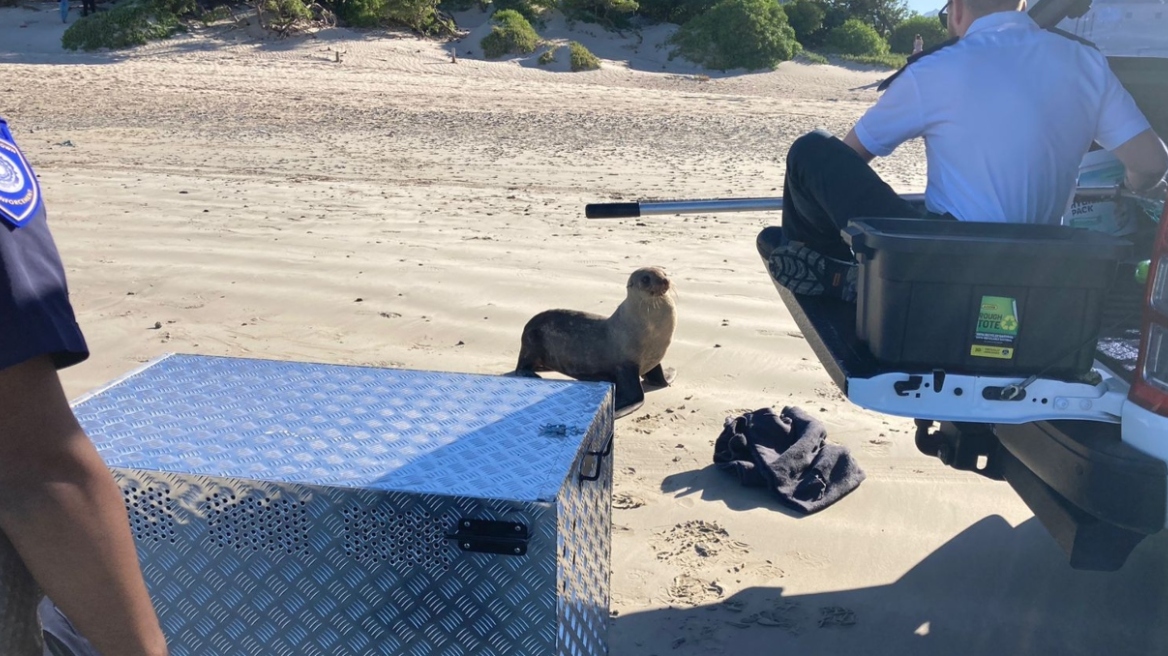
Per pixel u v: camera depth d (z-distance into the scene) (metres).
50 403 1.43
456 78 30.25
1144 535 2.84
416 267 8.08
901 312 2.90
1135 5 4.71
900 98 3.44
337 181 12.49
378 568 2.28
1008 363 2.88
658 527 4.17
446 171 13.68
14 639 1.54
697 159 15.88
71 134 16.53
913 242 2.82
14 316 1.38
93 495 1.47
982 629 3.46
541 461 2.34
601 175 13.78
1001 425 3.27
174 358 3.12
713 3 43.66
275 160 14.29
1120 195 4.18
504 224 9.91
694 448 4.94
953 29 3.61
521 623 2.26
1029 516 4.18
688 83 34.72
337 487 2.21
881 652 3.33
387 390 2.84
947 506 4.29
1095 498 2.73
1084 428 2.86
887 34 50.97
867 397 2.95
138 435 2.50
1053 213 3.43
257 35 35.09
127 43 33.09
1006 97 3.27
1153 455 2.66
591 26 41.97
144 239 8.94
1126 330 3.61
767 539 4.06
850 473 4.50
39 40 35.28
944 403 2.93
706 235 9.57
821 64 40.31
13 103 20.23
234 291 7.41
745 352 6.23
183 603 2.38
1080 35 4.86
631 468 4.73
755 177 14.09
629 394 5.45
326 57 32.72
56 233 9.11
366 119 19.53
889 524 4.16
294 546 2.28
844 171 3.51
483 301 7.22
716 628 3.46
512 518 2.17
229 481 2.26
